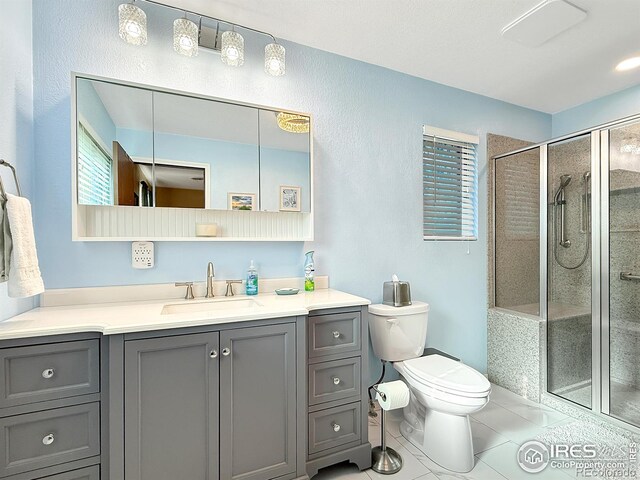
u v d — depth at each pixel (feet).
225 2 5.28
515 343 8.06
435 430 5.46
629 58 7.04
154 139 5.07
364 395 5.33
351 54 6.86
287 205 6.01
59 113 4.82
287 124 6.05
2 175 3.91
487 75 7.75
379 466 5.24
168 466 3.90
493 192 8.93
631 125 6.42
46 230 4.74
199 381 4.05
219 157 5.51
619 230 6.78
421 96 7.87
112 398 3.65
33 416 3.48
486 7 5.45
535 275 8.13
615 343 6.63
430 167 8.08
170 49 5.45
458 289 8.39
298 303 5.04
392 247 7.49
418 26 5.94
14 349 3.40
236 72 5.93
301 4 5.34
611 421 6.33
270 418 4.47
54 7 4.79
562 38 6.32
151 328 3.75
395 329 6.34
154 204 5.06
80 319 3.96
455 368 5.72
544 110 9.82
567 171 7.45
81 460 3.68
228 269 5.90
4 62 3.94
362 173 7.13
